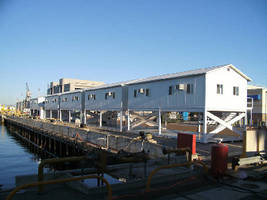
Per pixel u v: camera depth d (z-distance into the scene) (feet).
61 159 20.88
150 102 83.92
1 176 60.59
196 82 67.00
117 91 102.68
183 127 112.16
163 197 19.34
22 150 107.45
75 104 142.92
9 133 181.16
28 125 143.64
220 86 67.46
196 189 21.80
